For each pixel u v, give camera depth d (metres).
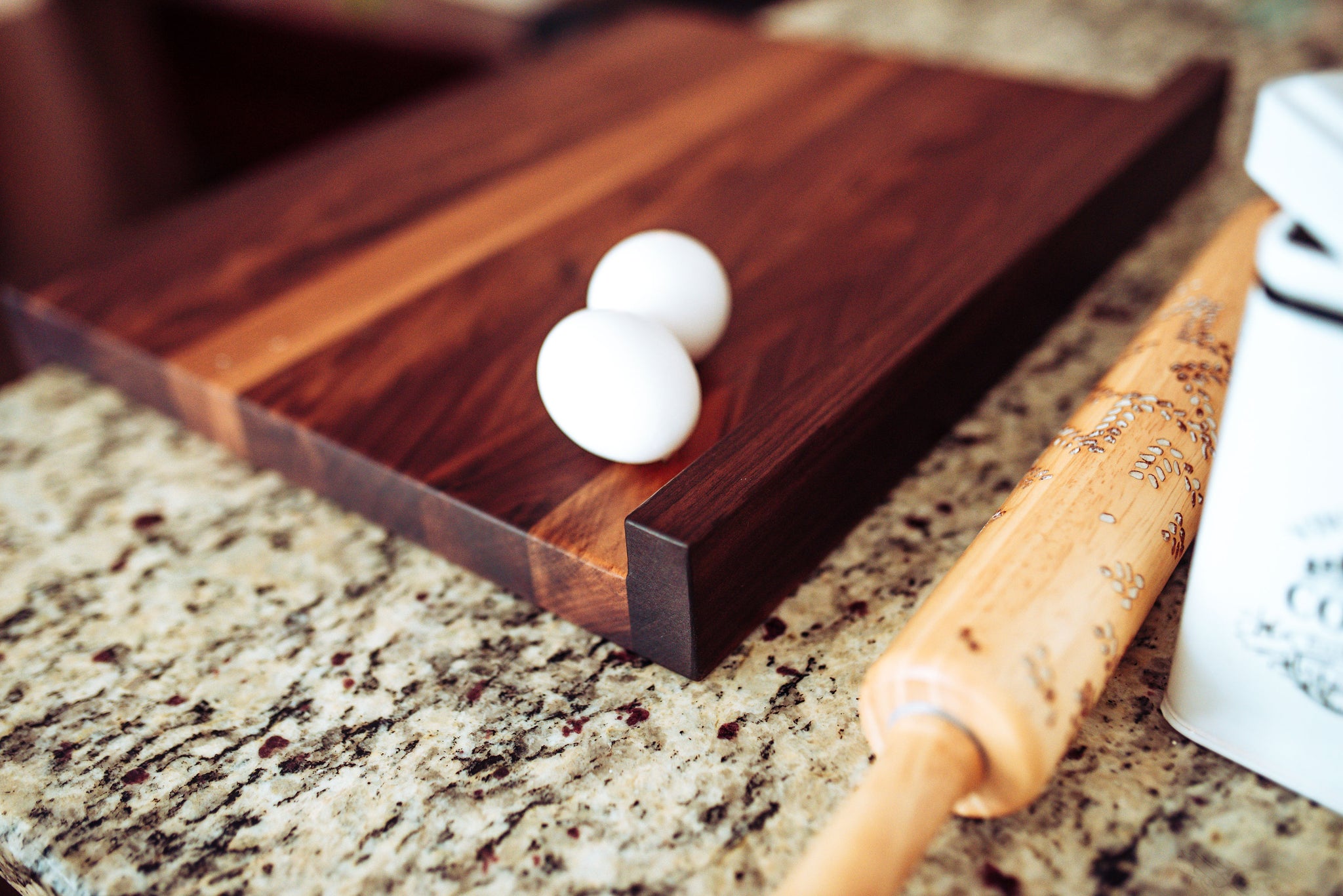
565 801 0.39
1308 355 0.32
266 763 0.41
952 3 0.93
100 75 1.46
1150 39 0.82
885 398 0.45
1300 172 0.31
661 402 0.43
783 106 0.68
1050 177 0.59
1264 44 0.80
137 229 0.60
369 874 0.38
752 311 0.52
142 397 0.53
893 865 0.32
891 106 0.67
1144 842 0.37
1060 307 0.55
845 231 0.56
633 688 0.42
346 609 0.45
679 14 0.83
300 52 1.28
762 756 0.40
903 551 0.46
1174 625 0.42
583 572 0.42
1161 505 0.39
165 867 0.38
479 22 1.18
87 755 0.41
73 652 0.44
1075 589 0.36
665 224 0.58
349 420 0.48
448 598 0.45
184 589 0.46
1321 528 0.34
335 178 0.63
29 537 0.48
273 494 0.50
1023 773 0.34
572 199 0.60
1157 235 0.61
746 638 0.43
